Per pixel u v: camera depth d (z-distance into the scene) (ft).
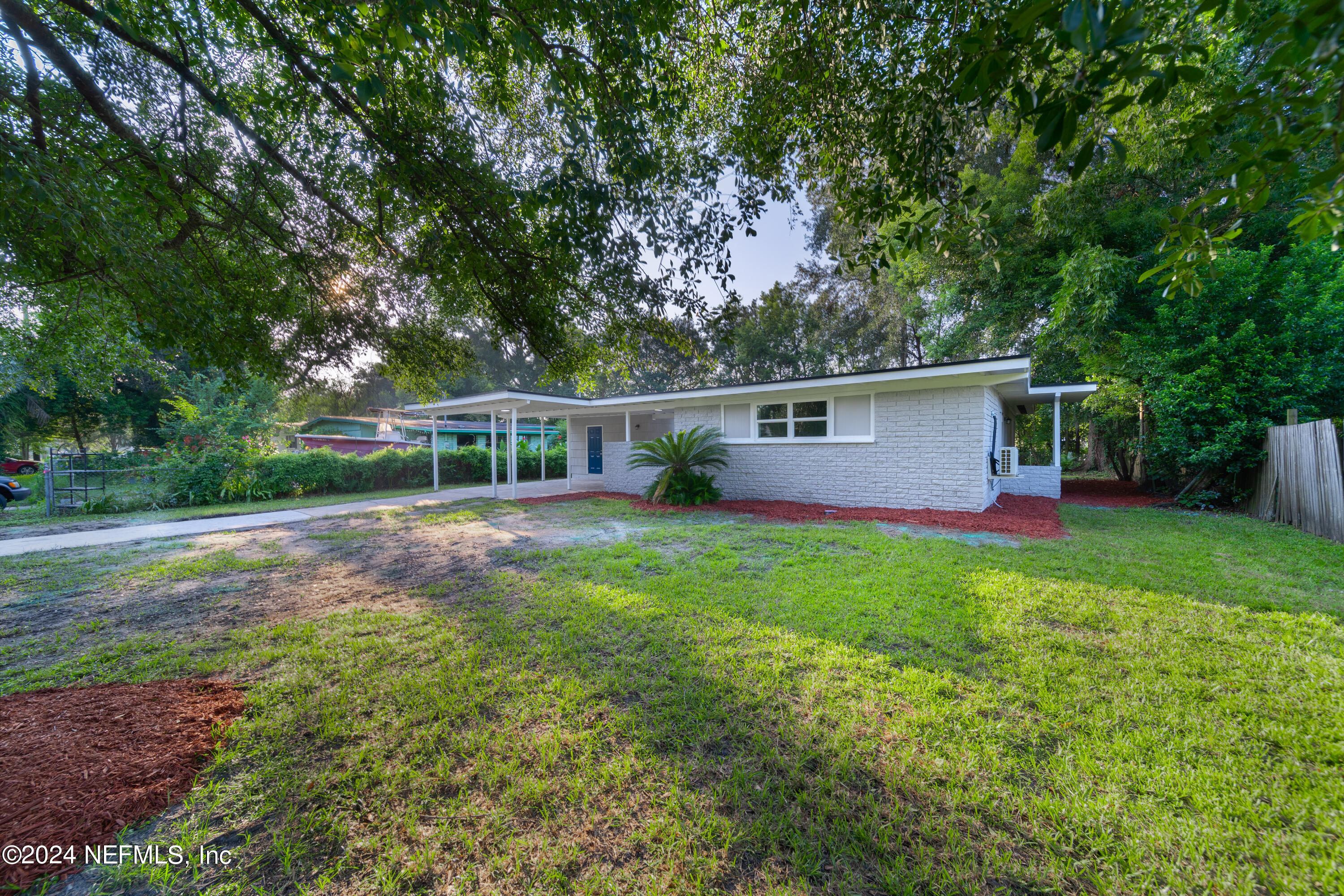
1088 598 12.71
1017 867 5.17
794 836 5.60
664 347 18.34
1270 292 28.14
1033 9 4.42
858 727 7.50
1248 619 11.32
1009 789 6.24
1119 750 6.84
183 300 11.68
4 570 18.49
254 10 9.59
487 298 15.98
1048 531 21.89
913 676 8.99
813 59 11.10
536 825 5.83
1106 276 30.40
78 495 40.42
